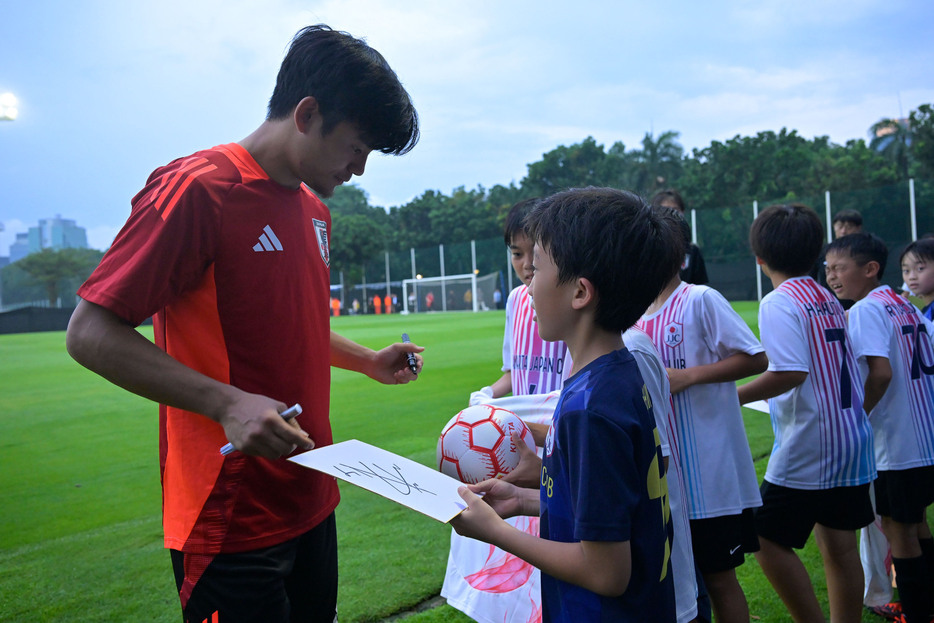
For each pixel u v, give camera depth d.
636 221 1.24
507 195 59.97
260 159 1.59
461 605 2.36
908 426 2.62
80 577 3.08
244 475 1.53
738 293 26.09
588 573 1.15
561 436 1.23
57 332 29.19
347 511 3.89
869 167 43.03
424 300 39.78
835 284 2.99
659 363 1.69
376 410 6.85
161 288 1.40
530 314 2.38
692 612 1.70
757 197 44.25
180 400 1.36
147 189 1.49
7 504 4.15
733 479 2.20
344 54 1.50
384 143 1.57
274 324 1.57
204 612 1.55
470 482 1.78
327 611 1.84
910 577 2.52
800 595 2.36
